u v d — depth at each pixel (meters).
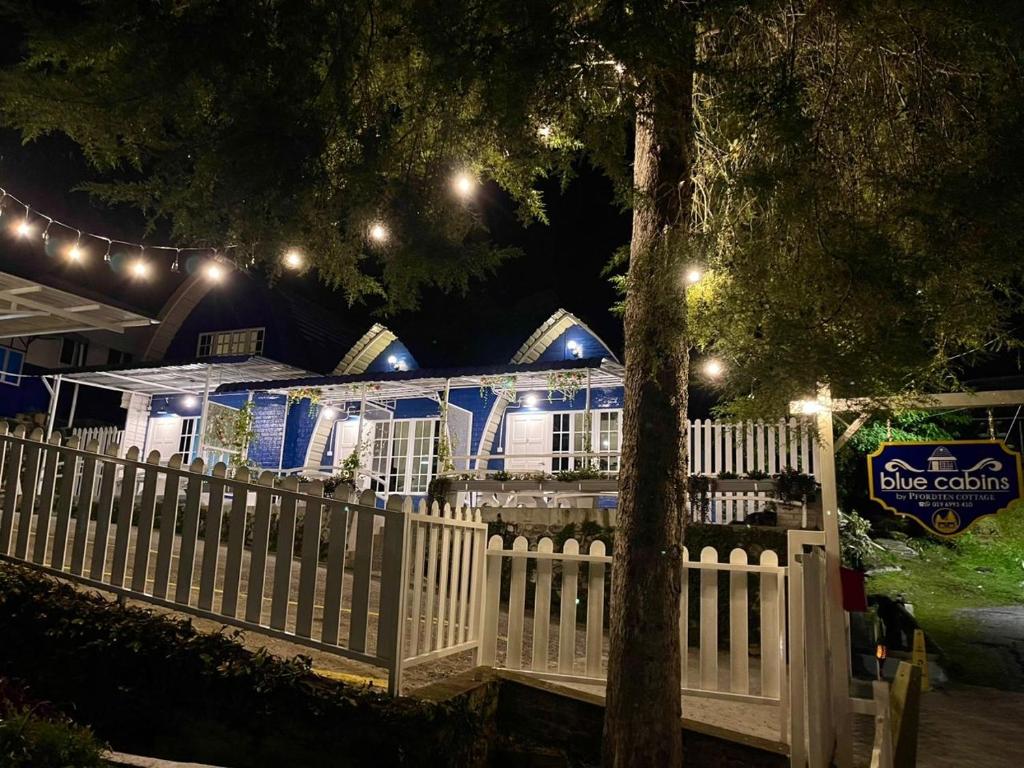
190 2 5.31
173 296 23.45
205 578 5.33
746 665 5.86
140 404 20.41
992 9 4.87
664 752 4.60
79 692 5.06
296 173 5.50
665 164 5.49
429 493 12.84
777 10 6.05
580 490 12.02
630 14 5.03
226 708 4.79
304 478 15.16
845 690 5.09
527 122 5.44
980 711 7.75
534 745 5.71
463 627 6.01
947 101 6.16
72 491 5.89
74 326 13.13
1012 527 16.70
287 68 5.37
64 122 5.73
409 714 4.56
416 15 5.25
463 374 15.05
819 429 6.55
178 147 5.69
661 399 5.07
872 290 5.13
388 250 6.78
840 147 6.43
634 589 4.84
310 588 5.11
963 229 5.38
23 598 5.44
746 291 5.56
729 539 9.38
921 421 15.31
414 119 6.67
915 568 15.87
